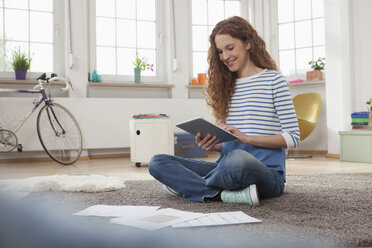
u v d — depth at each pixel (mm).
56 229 259
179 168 1558
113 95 4477
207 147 1507
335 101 4098
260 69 1599
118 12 4559
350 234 966
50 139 3988
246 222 1090
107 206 1349
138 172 2947
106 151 4375
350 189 1829
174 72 4645
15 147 3695
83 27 4242
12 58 4031
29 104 3896
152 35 4719
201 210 1343
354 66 4016
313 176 2445
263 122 1526
